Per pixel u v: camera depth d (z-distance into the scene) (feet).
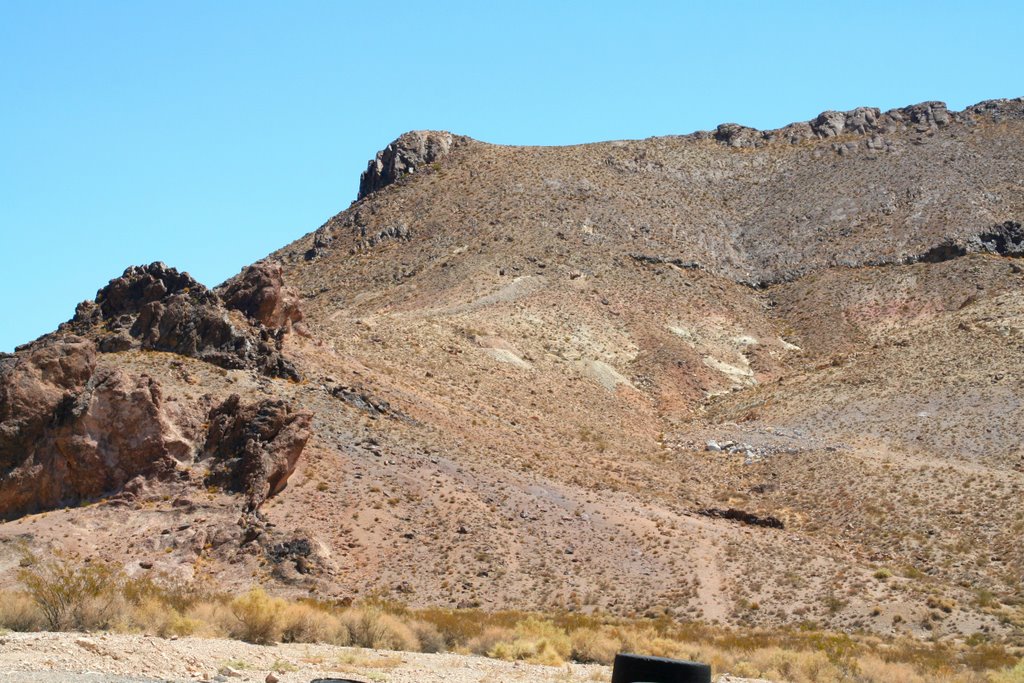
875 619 198.90
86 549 178.70
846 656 145.28
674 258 589.73
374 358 324.60
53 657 82.89
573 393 383.24
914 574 230.07
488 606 190.80
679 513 251.39
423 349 364.17
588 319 479.41
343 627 121.60
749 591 211.00
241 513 192.34
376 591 187.21
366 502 210.18
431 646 127.44
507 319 447.01
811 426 356.79
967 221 625.00
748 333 520.83
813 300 562.25
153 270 269.44
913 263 588.09
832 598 207.62
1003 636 187.42
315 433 230.27
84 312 266.36
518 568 205.77
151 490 195.21
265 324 278.46
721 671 130.52
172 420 207.21
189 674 84.79
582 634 138.62
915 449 324.80
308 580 183.42
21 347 261.44
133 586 122.21
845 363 426.51
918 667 141.28
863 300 549.95
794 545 238.27
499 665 113.80
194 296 262.26
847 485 292.20
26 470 194.80
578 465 281.74
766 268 620.08
